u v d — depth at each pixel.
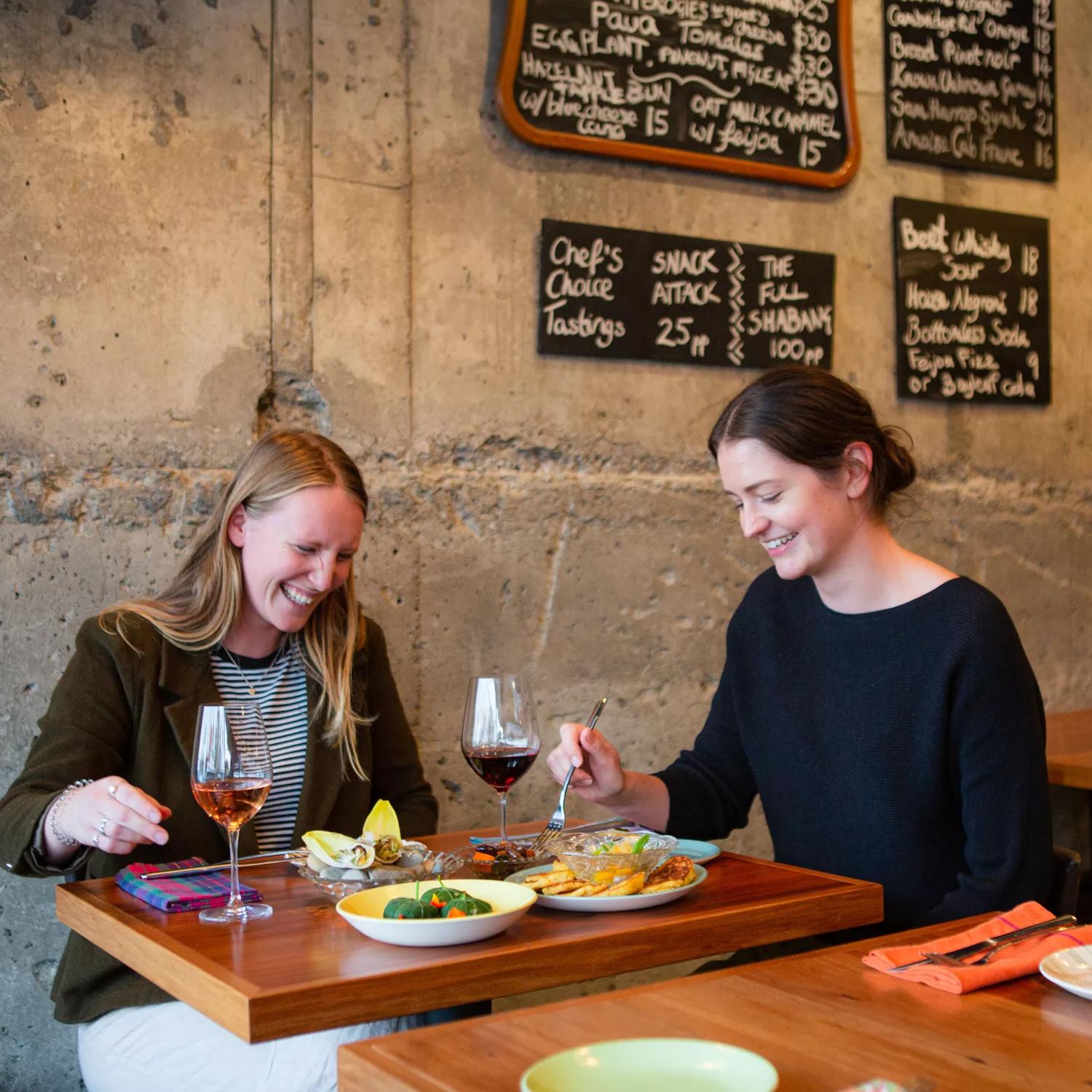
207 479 2.28
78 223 2.18
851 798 1.74
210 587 1.86
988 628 1.65
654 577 2.70
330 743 1.90
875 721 1.72
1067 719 3.02
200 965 1.15
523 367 2.57
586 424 2.63
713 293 2.74
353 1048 0.91
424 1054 0.90
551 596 2.59
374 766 2.09
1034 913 1.20
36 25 2.15
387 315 2.44
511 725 1.59
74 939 1.70
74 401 2.18
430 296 2.48
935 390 2.99
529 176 2.57
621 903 1.35
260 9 2.33
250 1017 1.05
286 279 2.35
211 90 2.28
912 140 2.99
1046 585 3.16
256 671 1.91
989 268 3.07
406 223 2.46
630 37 2.64
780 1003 1.00
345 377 2.40
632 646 2.68
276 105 2.34
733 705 1.96
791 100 2.81
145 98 2.23
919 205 2.98
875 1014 0.97
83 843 1.54
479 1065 0.87
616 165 2.66
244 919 1.33
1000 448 3.11
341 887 1.39
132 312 2.22
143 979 1.64
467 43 2.52
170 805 1.77
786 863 1.84
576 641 2.62
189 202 2.26
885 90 2.97
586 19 2.59
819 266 2.86
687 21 2.70
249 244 2.31
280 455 1.86
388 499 2.43
